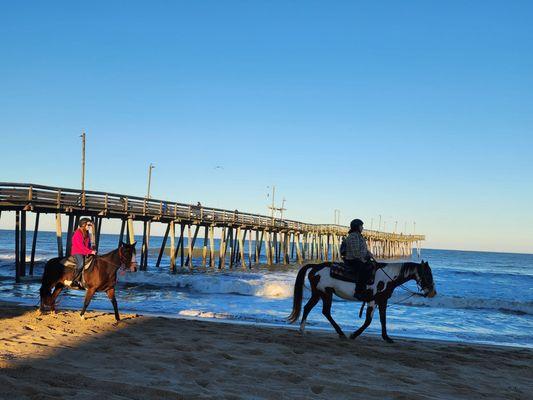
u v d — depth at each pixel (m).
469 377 7.57
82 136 30.67
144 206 30.02
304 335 10.12
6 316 10.91
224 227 40.12
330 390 6.30
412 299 20.92
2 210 24.83
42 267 33.62
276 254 53.38
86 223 11.02
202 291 23.30
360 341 9.88
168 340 8.83
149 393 5.61
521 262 119.88
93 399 5.22
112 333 9.25
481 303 20.11
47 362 6.77
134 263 10.88
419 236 110.69
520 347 11.43
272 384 6.39
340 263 9.99
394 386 6.70
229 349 8.31
